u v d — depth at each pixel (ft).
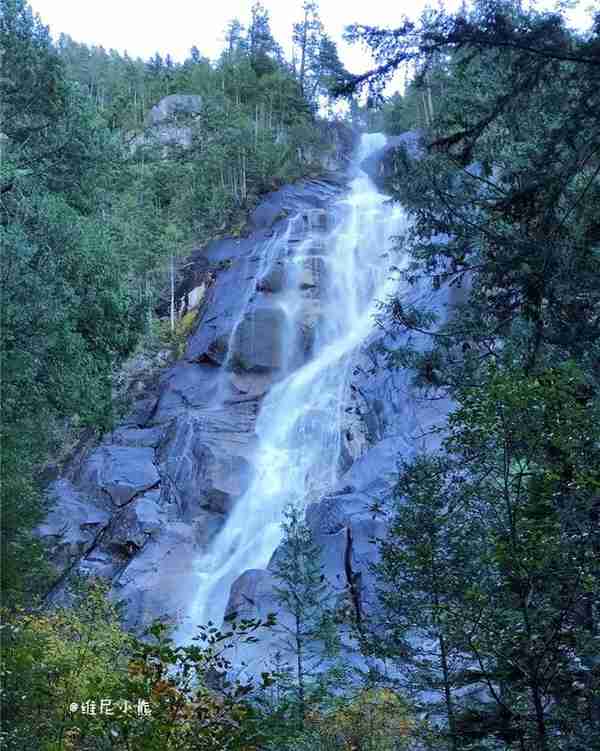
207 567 111.75
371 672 42.96
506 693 24.77
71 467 131.85
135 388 163.32
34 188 103.14
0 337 80.28
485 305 42.27
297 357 156.46
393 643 41.70
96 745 25.90
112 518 118.52
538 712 22.61
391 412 114.42
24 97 113.70
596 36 24.72
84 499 123.34
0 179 98.73
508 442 23.77
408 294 119.75
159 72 334.03
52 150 112.27
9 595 54.34
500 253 32.12
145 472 128.47
